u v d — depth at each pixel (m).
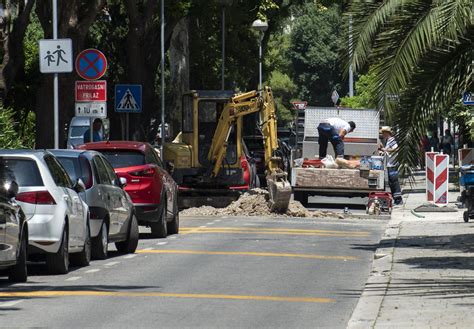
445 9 35.44
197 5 89.62
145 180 48.00
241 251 43.16
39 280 33.28
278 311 26.66
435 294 28.62
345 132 74.69
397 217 62.84
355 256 41.72
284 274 35.16
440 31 35.53
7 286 31.66
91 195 39.22
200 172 72.81
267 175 71.38
